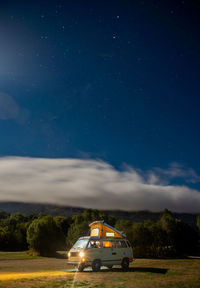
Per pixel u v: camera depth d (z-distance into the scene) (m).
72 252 15.21
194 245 58.81
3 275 14.12
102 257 15.24
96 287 9.66
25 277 12.91
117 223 46.19
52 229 39.91
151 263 24.16
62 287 9.70
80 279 11.84
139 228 43.78
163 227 57.12
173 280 11.45
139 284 10.30
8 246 53.53
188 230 57.94
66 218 66.06
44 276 13.18
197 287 9.62
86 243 15.17
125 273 14.16
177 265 21.03
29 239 39.09
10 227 57.41
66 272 15.47
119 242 16.31
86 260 14.62
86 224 43.72
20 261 27.88
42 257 35.16
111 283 10.57
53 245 39.28
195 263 24.19
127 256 16.28
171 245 55.59
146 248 43.91
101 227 20.95
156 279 11.77
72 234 42.47
